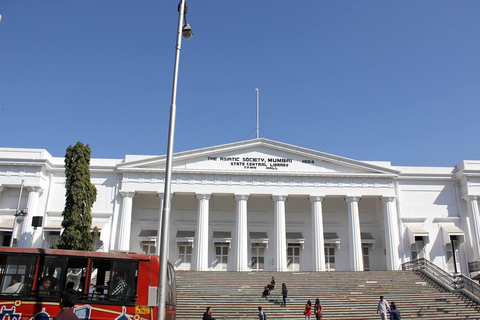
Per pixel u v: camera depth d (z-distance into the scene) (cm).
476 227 4594
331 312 2989
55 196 4528
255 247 4800
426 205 4756
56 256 1631
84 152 3666
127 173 4531
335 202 5019
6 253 1614
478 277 3306
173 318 1797
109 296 1597
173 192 4475
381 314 2556
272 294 3269
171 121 1659
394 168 4831
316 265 4325
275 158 4644
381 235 4909
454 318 2914
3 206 4450
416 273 3925
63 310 909
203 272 3912
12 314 1540
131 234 4719
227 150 4612
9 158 4397
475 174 4697
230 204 4897
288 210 4966
